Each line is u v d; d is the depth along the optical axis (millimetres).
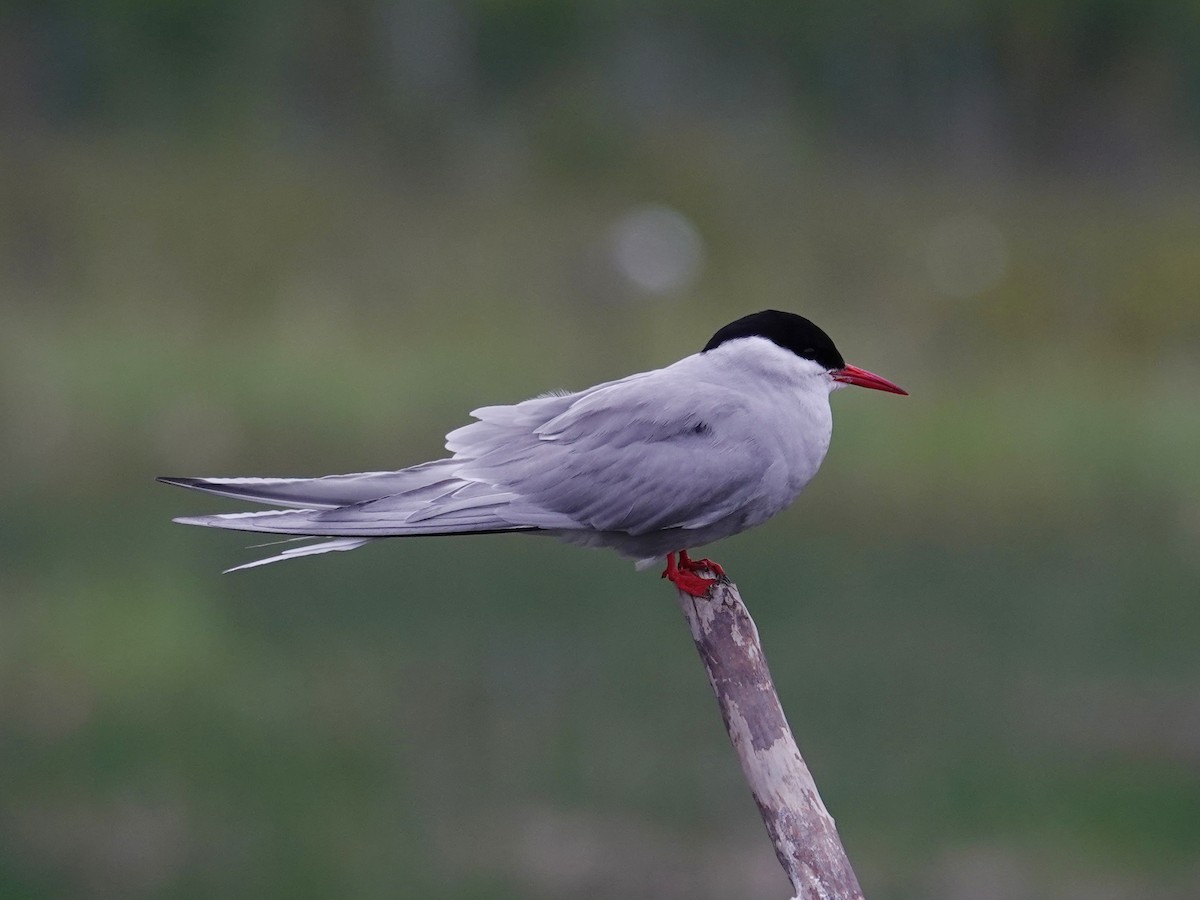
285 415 17656
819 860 5965
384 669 12906
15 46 28812
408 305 20641
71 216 22531
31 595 13758
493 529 7410
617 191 25641
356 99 29578
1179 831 10922
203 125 27953
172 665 12953
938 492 17141
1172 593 14820
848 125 31891
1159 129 32438
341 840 10695
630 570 15375
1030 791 11461
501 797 11297
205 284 21141
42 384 17797
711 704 12578
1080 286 22438
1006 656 13430
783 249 23469
